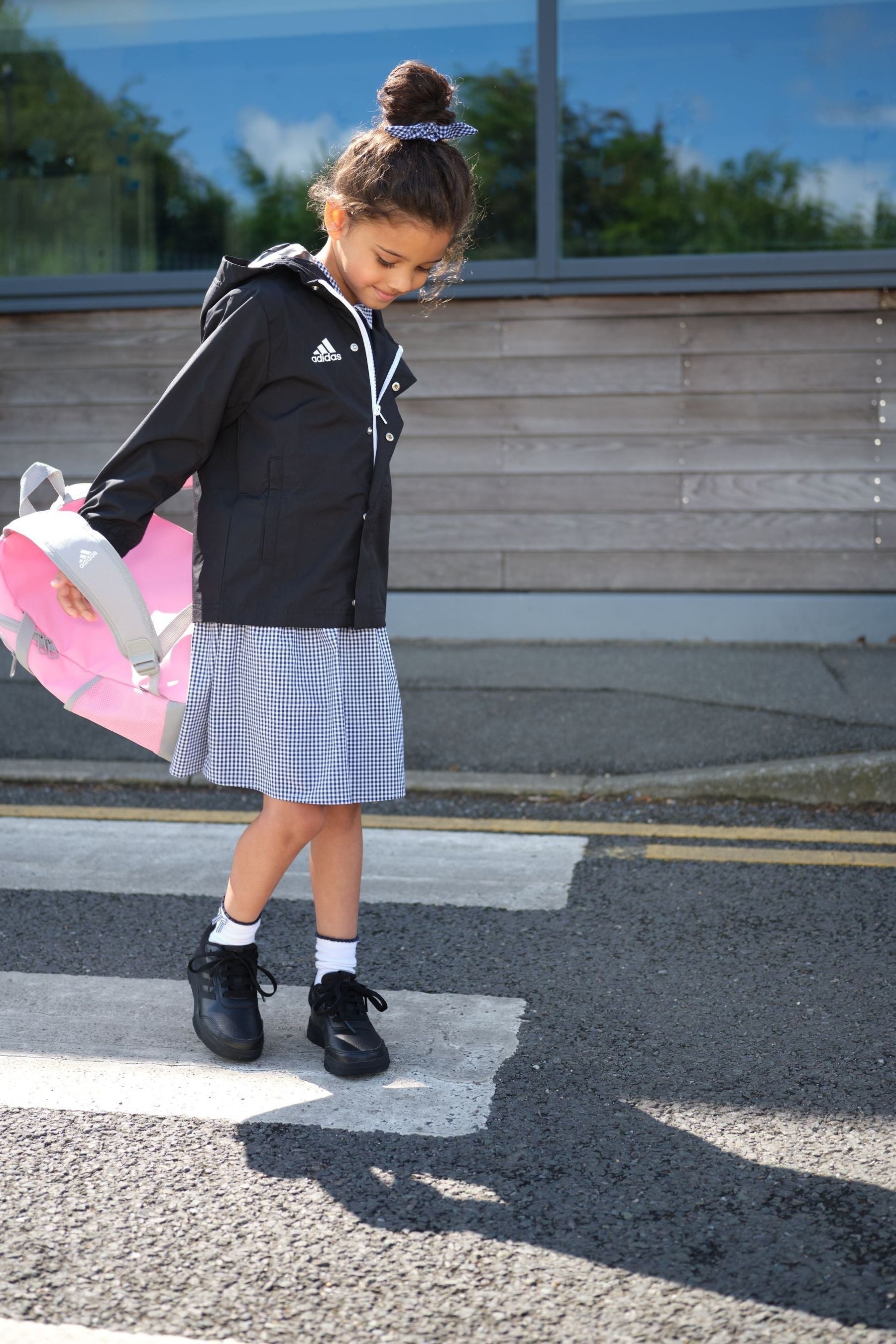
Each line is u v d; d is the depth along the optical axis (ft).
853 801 13.50
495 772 14.29
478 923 10.44
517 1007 8.90
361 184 7.12
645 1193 6.64
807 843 12.36
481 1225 6.37
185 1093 7.72
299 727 7.47
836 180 18.83
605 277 19.16
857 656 18.19
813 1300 5.80
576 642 19.56
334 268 7.64
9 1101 7.60
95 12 20.12
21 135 20.56
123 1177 6.79
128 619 7.22
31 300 20.47
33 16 20.24
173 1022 8.69
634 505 19.62
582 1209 6.51
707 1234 6.29
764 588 19.47
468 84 19.22
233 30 19.90
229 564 7.48
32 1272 5.97
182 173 20.43
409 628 20.15
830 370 18.92
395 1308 5.72
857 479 19.06
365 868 11.83
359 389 7.59
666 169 19.11
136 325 20.38
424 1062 8.10
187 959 9.75
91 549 7.07
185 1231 6.31
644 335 19.29
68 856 12.14
